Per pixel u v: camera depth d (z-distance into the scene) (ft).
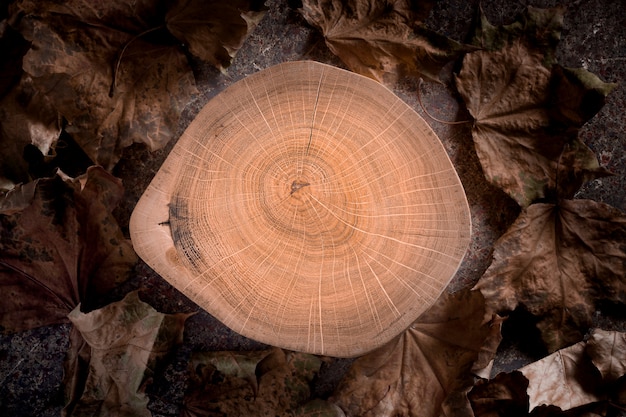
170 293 1.58
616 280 1.52
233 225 1.34
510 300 1.54
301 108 1.30
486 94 1.50
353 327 1.31
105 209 1.47
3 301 1.51
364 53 1.48
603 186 1.62
